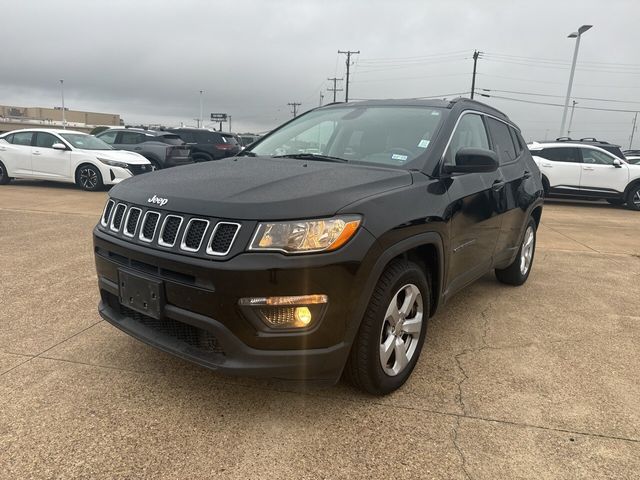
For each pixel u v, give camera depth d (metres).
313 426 2.48
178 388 2.78
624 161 13.38
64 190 11.88
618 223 10.35
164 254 2.38
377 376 2.62
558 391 2.91
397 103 3.79
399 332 2.78
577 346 3.58
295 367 2.29
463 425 2.53
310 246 2.22
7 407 2.54
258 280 2.18
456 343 3.56
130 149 14.36
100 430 2.38
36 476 2.06
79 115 93.94
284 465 2.19
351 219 2.32
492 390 2.89
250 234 2.21
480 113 4.05
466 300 4.56
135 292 2.54
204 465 2.17
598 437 2.46
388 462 2.23
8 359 3.05
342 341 2.36
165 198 2.51
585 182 13.07
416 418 2.58
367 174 2.77
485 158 3.01
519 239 4.65
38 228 7.09
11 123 73.44
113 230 2.74
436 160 3.10
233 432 2.41
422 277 2.86
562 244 7.62
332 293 2.27
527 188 4.65
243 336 2.25
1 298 4.12
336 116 3.86
